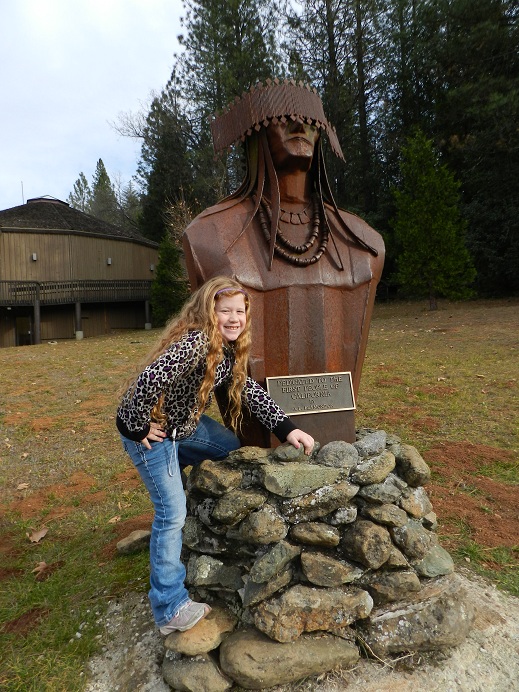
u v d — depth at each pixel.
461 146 19.03
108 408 7.21
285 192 2.88
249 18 20.22
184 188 24.36
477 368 8.29
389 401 6.73
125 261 23.69
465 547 3.29
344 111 21.44
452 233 16.23
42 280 21.20
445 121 20.14
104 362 10.66
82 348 13.23
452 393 6.96
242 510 2.37
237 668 2.12
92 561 3.42
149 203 26.92
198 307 2.26
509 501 3.95
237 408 2.58
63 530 3.95
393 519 2.45
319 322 2.84
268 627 2.21
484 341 10.58
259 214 2.85
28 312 21.58
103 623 2.73
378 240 3.12
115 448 5.71
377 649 2.29
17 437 6.20
